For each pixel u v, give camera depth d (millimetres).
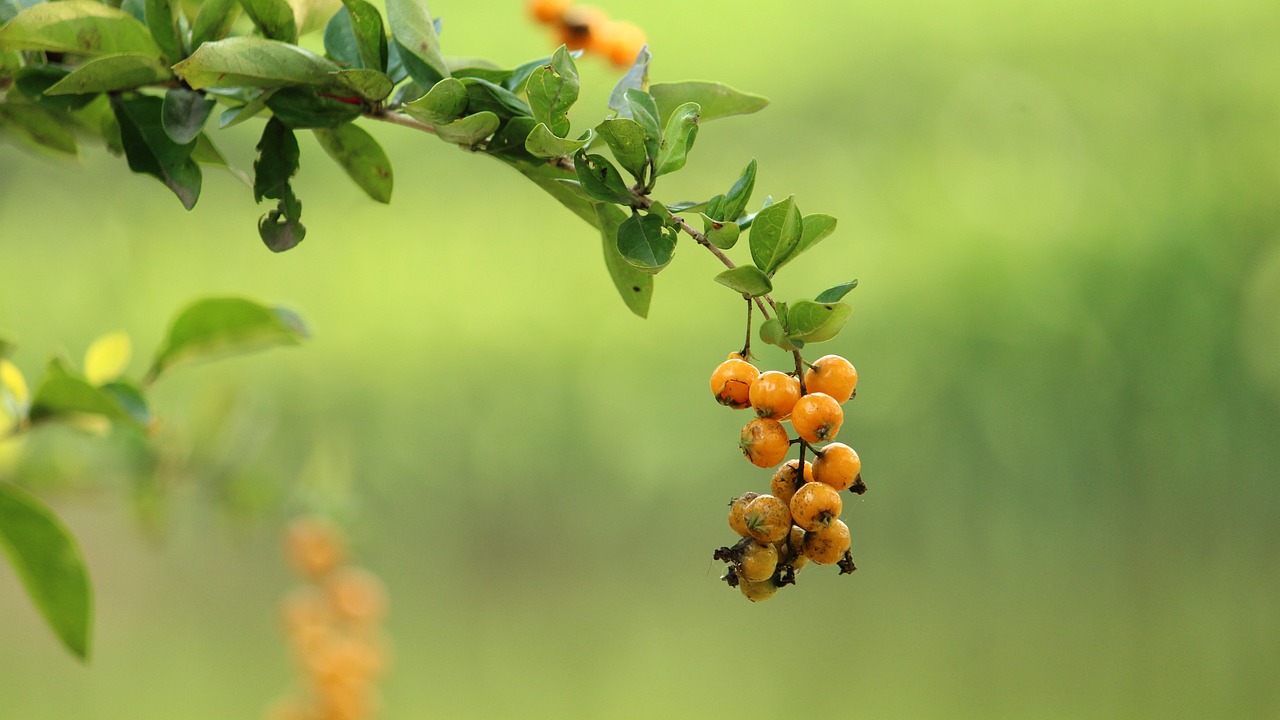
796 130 6098
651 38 6133
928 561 5668
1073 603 5480
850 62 6145
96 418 1354
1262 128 5770
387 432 5980
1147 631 5305
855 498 5785
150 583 5285
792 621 5352
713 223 1208
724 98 1271
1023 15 6039
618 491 6047
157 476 1702
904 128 6078
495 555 5953
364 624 2041
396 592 5672
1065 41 6004
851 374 1211
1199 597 5453
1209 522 5648
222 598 5316
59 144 1346
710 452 5938
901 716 4727
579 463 6098
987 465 5738
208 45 1229
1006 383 5777
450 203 6262
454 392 6117
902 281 5910
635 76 1243
